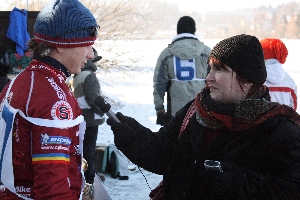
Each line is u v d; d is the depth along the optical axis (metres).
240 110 2.01
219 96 2.09
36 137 2.10
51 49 2.27
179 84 5.71
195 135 2.15
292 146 1.99
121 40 11.30
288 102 4.38
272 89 4.32
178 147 2.22
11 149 2.14
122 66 11.53
